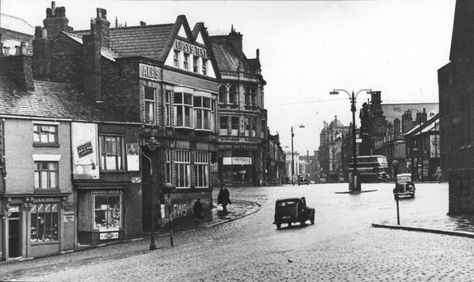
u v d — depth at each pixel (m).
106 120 39.72
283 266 18.53
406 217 34.59
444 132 68.69
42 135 36.78
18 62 38.44
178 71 46.81
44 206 36.16
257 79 92.88
